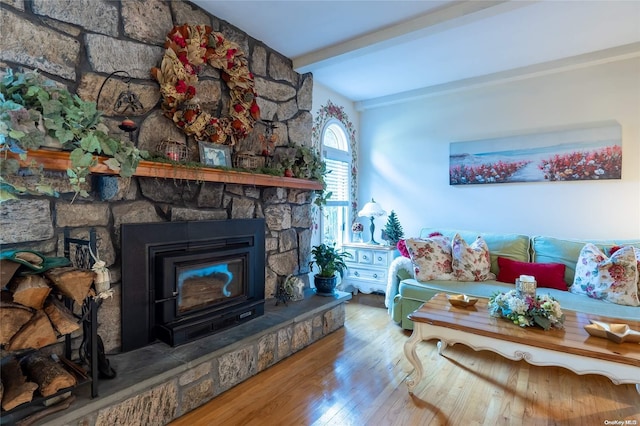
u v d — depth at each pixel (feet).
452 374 7.60
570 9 7.93
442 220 13.60
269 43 9.86
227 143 8.46
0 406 4.16
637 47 9.63
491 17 8.23
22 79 4.74
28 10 5.43
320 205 11.41
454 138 13.25
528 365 8.05
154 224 6.83
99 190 6.12
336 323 10.18
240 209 8.97
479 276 10.27
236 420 5.92
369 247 13.66
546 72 11.07
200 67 8.00
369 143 15.37
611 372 5.23
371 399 6.59
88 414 4.79
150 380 5.46
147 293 6.72
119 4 6.52
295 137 11.05
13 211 5.23
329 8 8.10
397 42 9.13
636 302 8.15
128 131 6.18
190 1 7.75
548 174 11.32
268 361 7.82
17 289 4.39
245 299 8.42
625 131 10.25
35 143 4.54
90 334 4.95
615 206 10.44
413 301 9.95
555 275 9.64
